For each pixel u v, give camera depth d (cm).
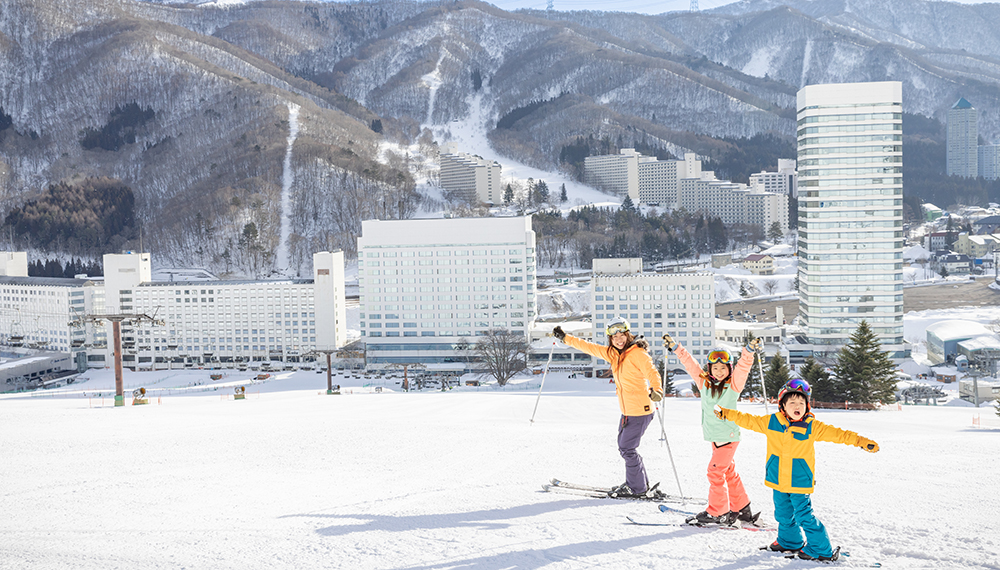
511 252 15962
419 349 16388
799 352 14775
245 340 16438
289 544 960
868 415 5566
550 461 1786
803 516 898
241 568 854
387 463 1827
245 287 16325
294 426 2839
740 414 975
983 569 837
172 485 1525
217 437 2450
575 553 909
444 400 6488
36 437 2544
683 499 1252
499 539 974
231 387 13200
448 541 964
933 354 14550
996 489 1383
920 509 1182
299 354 16350
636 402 1226
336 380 14312
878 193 14350
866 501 1261
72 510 1267
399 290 16312
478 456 1911
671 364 14012
